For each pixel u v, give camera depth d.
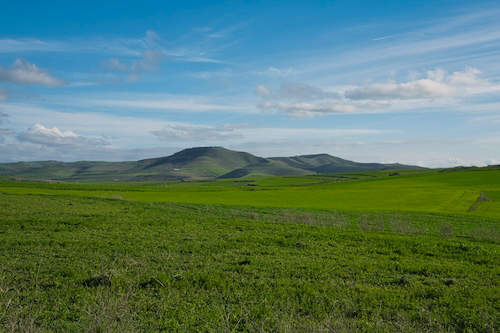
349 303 12.51
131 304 11.95
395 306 12.52
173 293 13.18
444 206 63.91
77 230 26.00
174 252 19.78
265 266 17.19
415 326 10.95
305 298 12.96
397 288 14.47
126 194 83.81
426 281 15.36
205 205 53.19
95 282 14.09
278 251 20.72
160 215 36.62
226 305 12.34
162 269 16.38
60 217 32.28
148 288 13.62
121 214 36.31
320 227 31.23
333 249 21.55
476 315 11.66
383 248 22.05
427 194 87.00
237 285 14.30
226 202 67.12
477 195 83.56
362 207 60.44
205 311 11.71
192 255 19.34
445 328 10.95
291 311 11.63
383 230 31.44
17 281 14.06
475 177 135.12
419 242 24.00
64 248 19.97
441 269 17.09
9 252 18.69
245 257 19.11
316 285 14.48
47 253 18.69
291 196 84.75
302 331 9.92
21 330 9.45
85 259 17.75
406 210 54.22
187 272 15.77
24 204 42.31
